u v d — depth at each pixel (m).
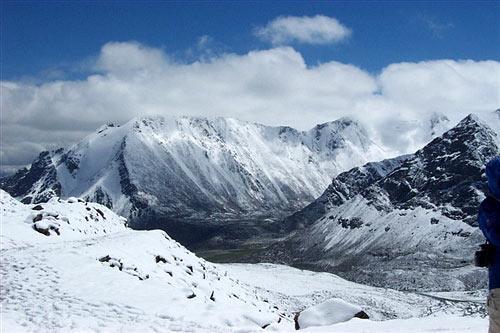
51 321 24.83
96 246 46.50
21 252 43.91
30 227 60.50
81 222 68.81
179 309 31.98
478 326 21.36
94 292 33.75
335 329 23.66
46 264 38.97
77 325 23.86
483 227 6.77
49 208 69.69
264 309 54.00
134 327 20.58
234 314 32.00
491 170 6.74
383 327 23.86
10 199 72.06
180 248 57.94
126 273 40.41
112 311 29.70
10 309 27.78
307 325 32.44
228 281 57.81
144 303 32.59
